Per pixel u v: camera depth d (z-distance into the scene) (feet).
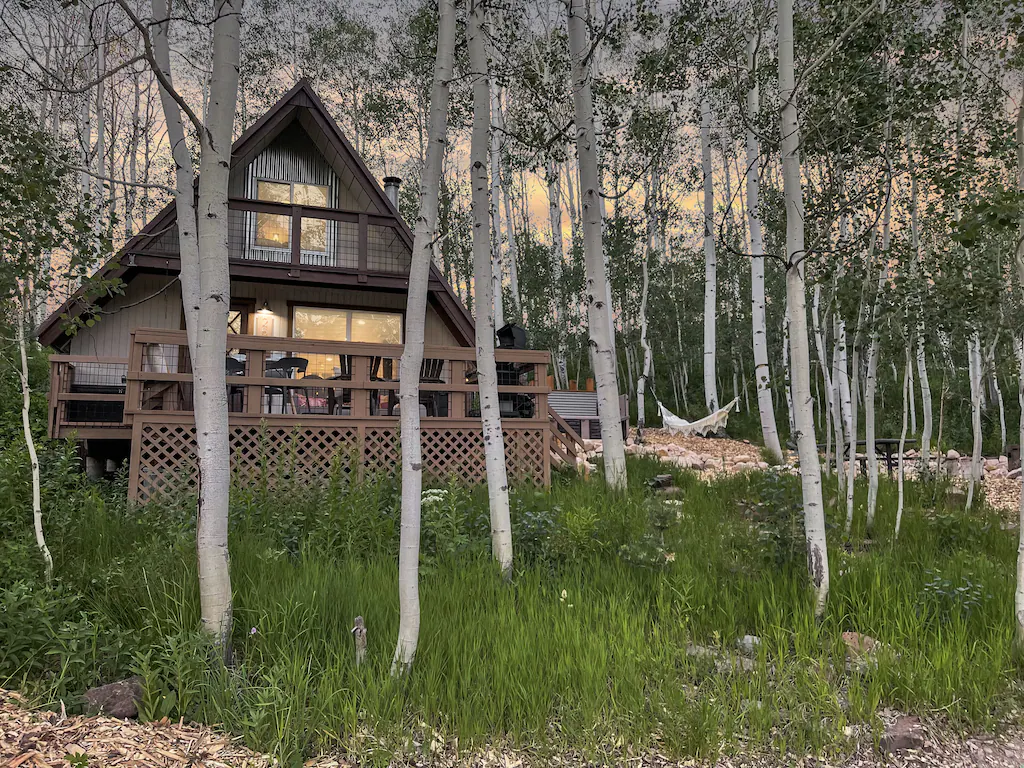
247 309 43.01
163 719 10.48
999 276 25.08
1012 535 24.21
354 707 10.84
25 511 18.42
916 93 25.04
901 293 25.05
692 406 113.50
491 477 19.44
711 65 41.06
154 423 25.41
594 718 11.05
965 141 24.77
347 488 24.22
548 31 38.75
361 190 46.50
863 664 13.21
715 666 13.24
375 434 29.19
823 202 25.66
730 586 17.26
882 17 22.97
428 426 30.30
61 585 13.61
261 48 88.12
